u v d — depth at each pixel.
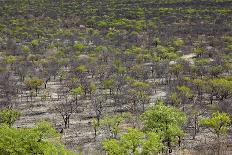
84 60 140.75
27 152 56.38
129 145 62.12
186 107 95.94
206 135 81.56
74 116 92.19
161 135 68.00
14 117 84.94
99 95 105.88
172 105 97.25
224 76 121.75
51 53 156.75
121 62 138.88
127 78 116.06
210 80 109.62
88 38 186.38
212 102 100.00
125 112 92.19
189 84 111.44
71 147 74.94
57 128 85.44
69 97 105.50
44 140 59.41
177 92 103.81
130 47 168.12
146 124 73.06
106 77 119.44
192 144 77.12
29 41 181.25
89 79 120.19
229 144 77.00
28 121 89.25
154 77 124.88
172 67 129.62
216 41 175.75
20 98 105.00
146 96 100.75
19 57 149.25
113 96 102.75
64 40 183.75
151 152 62.50
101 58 144.88
